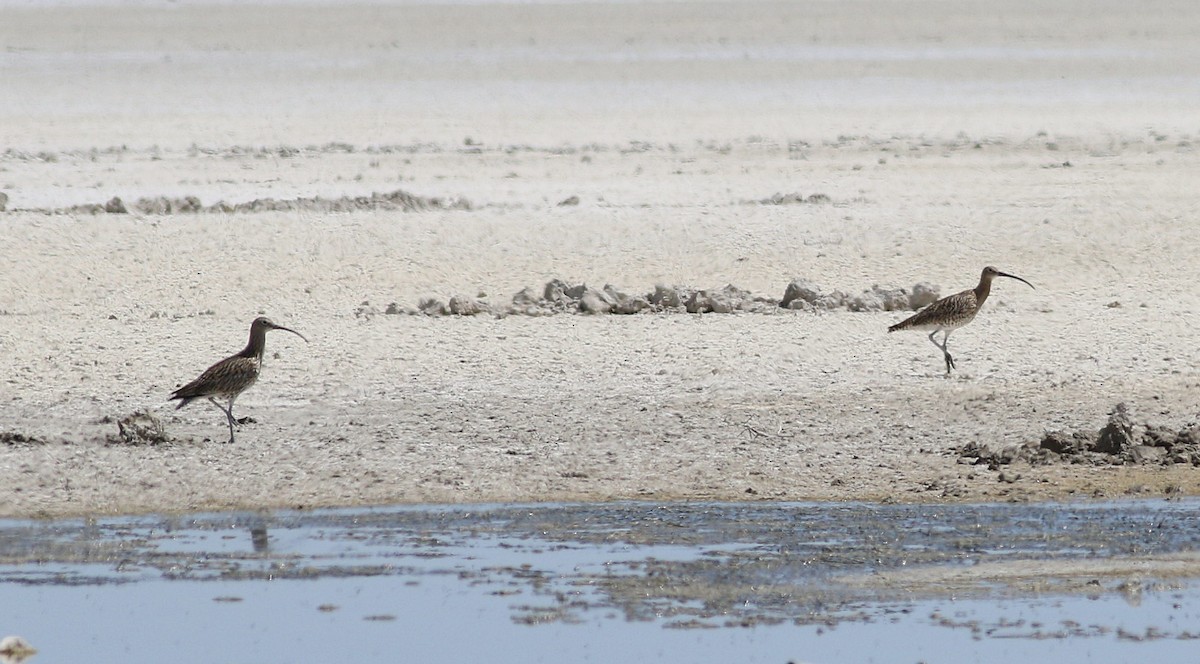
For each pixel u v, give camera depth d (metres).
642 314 83.19
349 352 73.31
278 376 68.88
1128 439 56.12
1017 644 38.12
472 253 96.94
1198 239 102.00
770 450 56.91
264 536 47.19
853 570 43.59
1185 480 52.91
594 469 54.47
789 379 68.62
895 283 92.38
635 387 67.06
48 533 47.59
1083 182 129.00
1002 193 122.25
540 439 58.41
